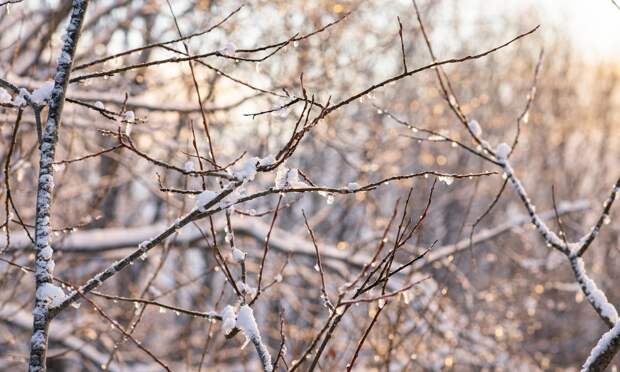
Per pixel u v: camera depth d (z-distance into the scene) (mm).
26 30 5387
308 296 8094
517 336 7387
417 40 12398
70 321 7516
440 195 13734
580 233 9570
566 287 7582
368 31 8289
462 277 7121
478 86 17812
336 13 7375
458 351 6867
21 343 7391
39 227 2430
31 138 5719
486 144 3611
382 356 4438
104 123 5816
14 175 4543
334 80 7285
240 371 8078
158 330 9312
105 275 2457
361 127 8805
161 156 6988
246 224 7098
